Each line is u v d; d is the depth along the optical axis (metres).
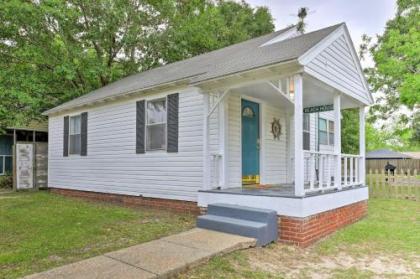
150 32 18.50
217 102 6.89
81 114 11.54
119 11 16.48
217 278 3.81
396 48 13.22
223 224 5.59
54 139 13.02
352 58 7.80
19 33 14.38
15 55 14.50
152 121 9.04
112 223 6.88
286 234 5.54
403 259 4.82
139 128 9.33
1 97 12.52
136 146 9.42
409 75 12.10
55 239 5.52
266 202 5.84
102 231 6.11
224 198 6.50
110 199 10.26
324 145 11.99
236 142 8.09
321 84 6.48
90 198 11.02
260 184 8.70
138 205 9.32
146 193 9.10
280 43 7.92
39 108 14.59
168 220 7.24
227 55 9.55
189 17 19.89
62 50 15.02
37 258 4.49
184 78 7.84
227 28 21.12
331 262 4.66
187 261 4.06
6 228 6.39
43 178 14.03
